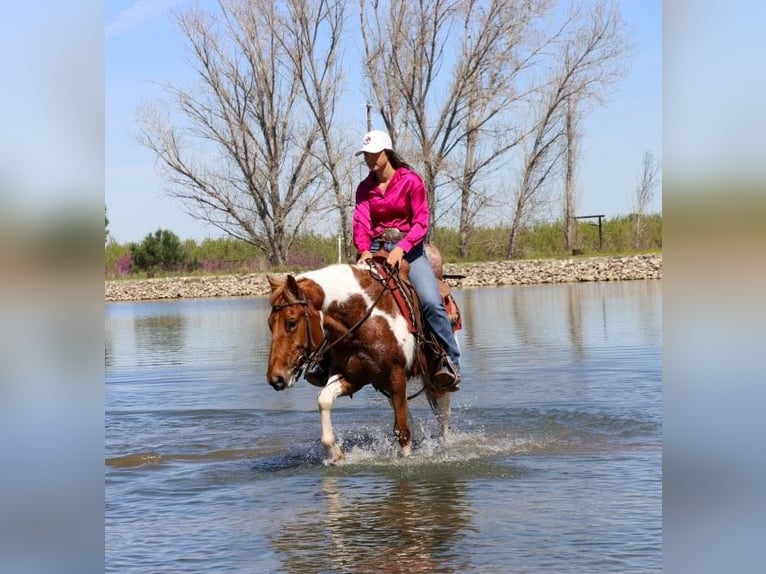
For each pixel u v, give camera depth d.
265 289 44.19
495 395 11.48
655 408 10.19
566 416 9.89
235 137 50.66
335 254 51.97
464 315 25.25
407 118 49.88
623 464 7.62
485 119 49.72
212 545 5.79
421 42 49.44
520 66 49.75
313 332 7.13
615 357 14.84
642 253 46.25
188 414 11.01
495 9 48.81
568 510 6.25
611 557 5.24
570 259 43.44
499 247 51.22
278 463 8.20
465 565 5.20
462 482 7.18
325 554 5.50
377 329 7.54
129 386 13.72
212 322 27.44
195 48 49.72
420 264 8.20
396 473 7.55
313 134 51.03
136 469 8.18
